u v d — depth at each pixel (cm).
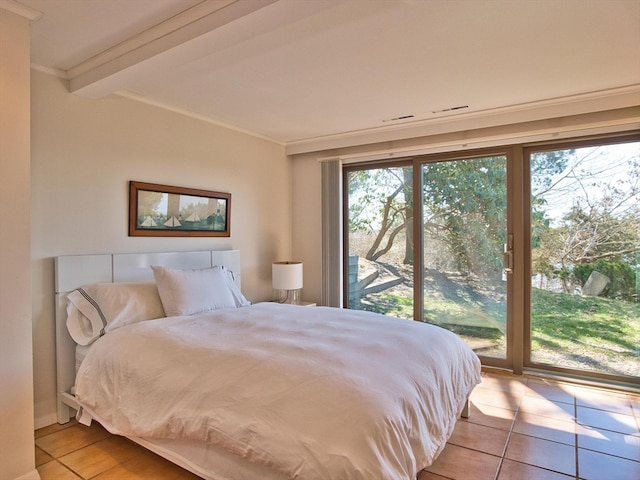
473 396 301
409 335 224
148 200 313
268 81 275
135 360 208
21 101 191
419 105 324
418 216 396
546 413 271
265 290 431
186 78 267
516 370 350
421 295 397
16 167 190
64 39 218
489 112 337
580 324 333
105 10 189
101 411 214
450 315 385
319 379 162
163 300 278
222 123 375
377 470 131
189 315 276
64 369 253
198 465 177
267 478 154
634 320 313
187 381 185
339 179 429
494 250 364
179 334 225
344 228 445
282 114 350
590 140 324
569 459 215
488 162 365
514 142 343
